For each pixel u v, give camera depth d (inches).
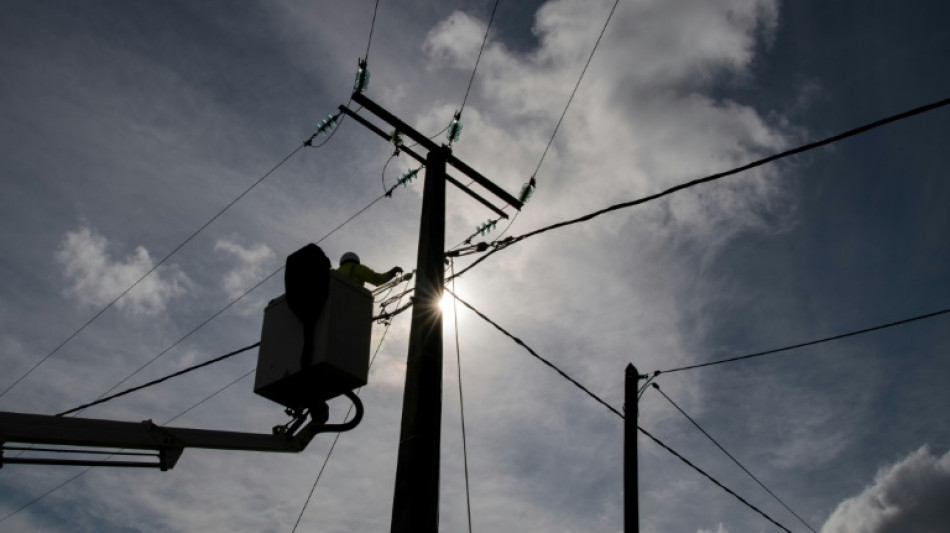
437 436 272.2
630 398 543.5
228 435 206.8
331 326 201.5
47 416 183.5
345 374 201.5
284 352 208.2
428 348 292.0
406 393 281.6
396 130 398.0
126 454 196.2
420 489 255.6
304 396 210.5
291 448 212.5
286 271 207.9
